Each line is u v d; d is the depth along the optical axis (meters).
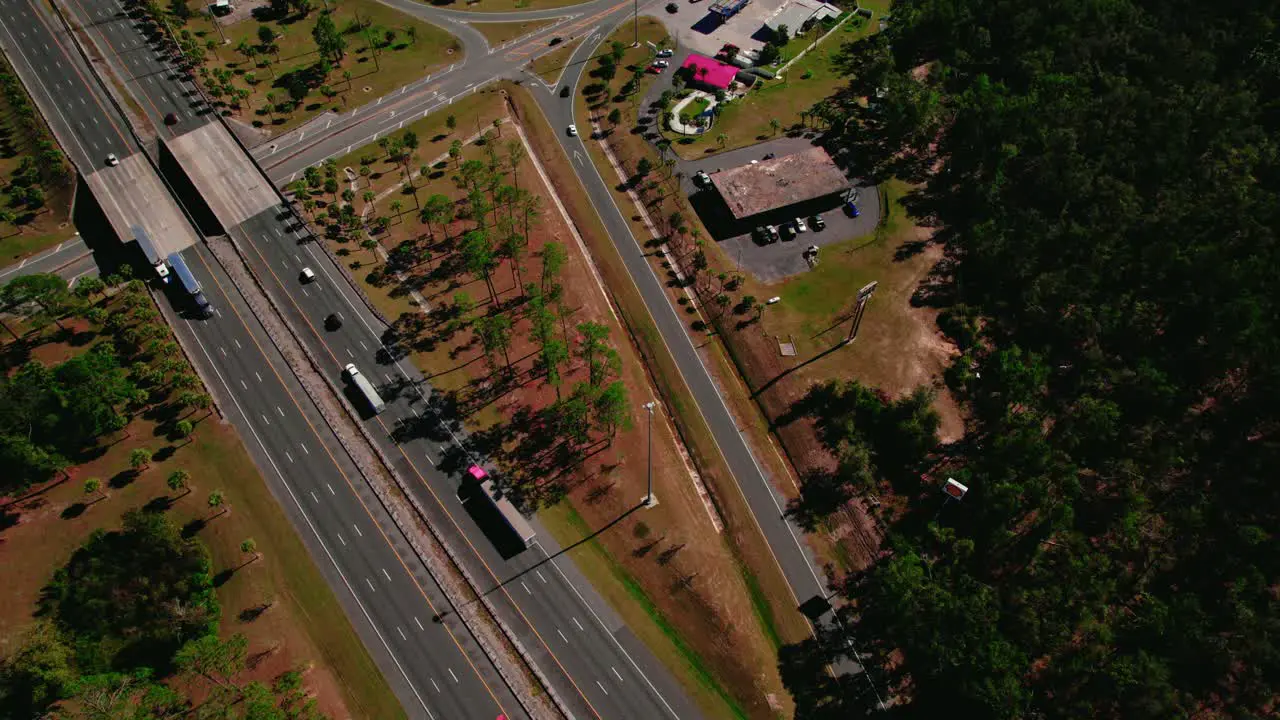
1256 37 180.75
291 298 151.38
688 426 137.88
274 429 133.00
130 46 196.75
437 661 110.56
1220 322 134.38
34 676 101.00
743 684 111.06
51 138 174.25
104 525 119.62
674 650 113.81
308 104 193.00
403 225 165.75
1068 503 122.00
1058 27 189.50
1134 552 118.94
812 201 172.38
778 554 123.00
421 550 120.75
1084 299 144.00
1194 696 107.12
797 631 115.94
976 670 103.94
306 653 110.19
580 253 163.88
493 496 122.62
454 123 181.88
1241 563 115.00
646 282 159.00
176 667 107.25
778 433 136.88
